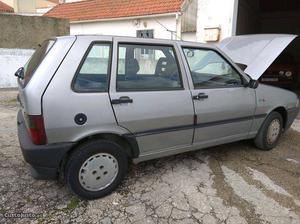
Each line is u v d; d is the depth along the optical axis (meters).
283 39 4.77
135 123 3.08
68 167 2.90
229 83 3.86
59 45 2.79
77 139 2.82
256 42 5.07
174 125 3.37
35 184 3.35
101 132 2.91
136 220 2.78
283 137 5.30
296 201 3.15
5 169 3.68
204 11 8.68
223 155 4.34
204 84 3.60
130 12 13.80
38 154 2.72
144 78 3.17
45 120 2.65
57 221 2.73
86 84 2.84
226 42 5.83
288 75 9.63
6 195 3.11
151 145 3.30
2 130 5.23
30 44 11.28
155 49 3.26
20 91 3.04
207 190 3.32
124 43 3.07
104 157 3.04
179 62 3.40
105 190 3.13
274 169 3.91
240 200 3.13
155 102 3.17
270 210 2.97
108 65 2.95
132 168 3.83
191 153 4.38
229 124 3.88
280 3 14.67
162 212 2.90
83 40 2.87
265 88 4.26
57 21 11.81
